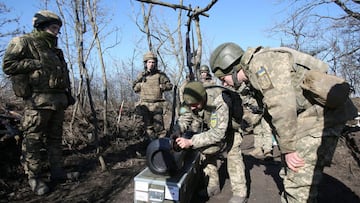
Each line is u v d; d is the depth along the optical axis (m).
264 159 5.17
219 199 3.39
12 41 3.21
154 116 6.03
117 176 4.13
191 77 4.61
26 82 3.30
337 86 1.98
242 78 2.42
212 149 3.12
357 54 8.20
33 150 3.44
